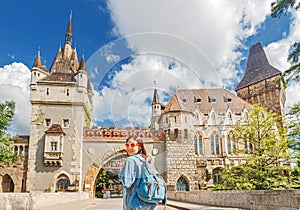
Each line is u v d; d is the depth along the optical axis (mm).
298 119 18109
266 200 8766
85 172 29297
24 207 9930
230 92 40031
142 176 1793
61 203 15570
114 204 16953
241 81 55594
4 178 30953
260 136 20578
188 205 14117
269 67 51438
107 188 28812
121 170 1844
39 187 29234
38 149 30297
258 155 19328
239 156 33344
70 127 30719
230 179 18547
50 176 29344
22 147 31297
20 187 30219
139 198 1793
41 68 32625
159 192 1796
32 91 31281
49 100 31078
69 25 44844
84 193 25203
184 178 21078
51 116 30953
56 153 29453
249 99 52344
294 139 18094
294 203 7309
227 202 11852
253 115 21094
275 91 48875
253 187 17281
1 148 23953
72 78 31656
